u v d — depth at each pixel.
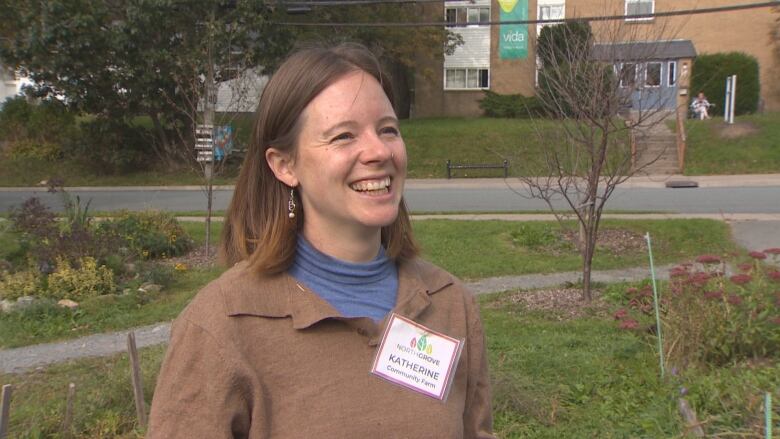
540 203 16.09
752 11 29.09
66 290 8.22
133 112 22.30
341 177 1.50
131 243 10.30
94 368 5.82
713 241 11.03
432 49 27.52
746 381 4.29
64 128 25.77
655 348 5.20
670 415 4.06
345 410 1.42
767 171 20.33
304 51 1.61
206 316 1.43
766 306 5.02
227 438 1.37
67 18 19.31
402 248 1.74
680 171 20.73
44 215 9.81
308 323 1.45
